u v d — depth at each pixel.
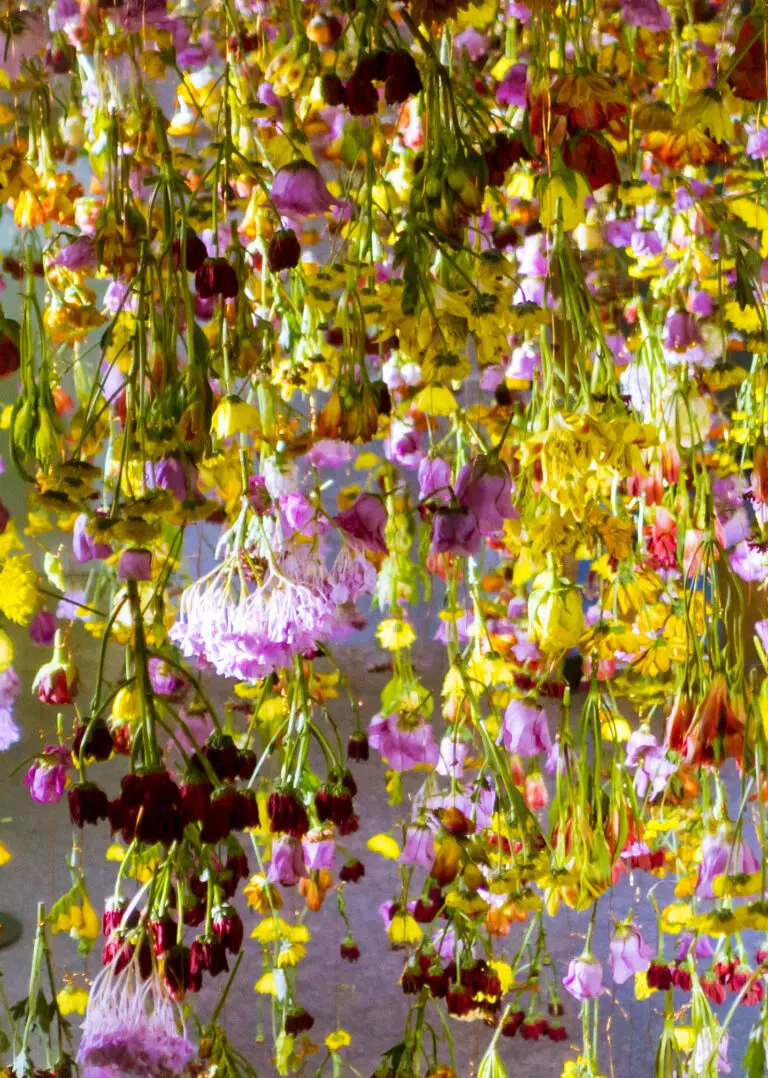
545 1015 4.07
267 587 3.21
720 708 3.31
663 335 3.70
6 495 3.78
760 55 3.15
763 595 3.71
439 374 3.15
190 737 3.10
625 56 3.64
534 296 3.67
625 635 3.46
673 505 3.66
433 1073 3.67
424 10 3.13
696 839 3.79
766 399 3.50
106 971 3.12
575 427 3.13
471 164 3.16
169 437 3.16
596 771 3.48
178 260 3.25
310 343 3.67
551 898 3.54
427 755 3.76
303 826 3.46
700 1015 3.71
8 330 3.27
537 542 3.20
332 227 3.49
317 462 3.93
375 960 4.34
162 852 3.34
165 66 3.60
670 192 3.68
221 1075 3.41
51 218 3.67
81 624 5.34
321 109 3.63
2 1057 3.57
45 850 4.54
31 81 3.49
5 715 3.42
